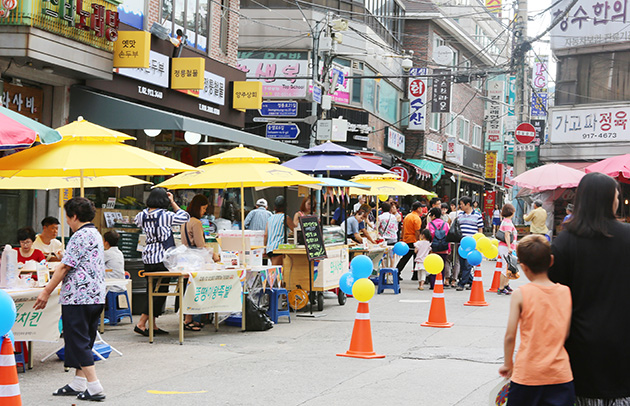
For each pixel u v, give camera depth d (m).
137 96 16.08
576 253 4.46
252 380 7.63
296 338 10.41
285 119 25.95
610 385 4.38
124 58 14.55
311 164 14.74
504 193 51.03
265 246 13.41
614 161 19.78
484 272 22.19
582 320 4.42
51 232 10.83
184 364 8.47
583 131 30.61
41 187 10.73
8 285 8.05
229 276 10.37
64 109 14.58
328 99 22.94
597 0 30.38
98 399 6.75
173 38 17.11
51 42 12.79
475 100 45.12
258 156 10.99
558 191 25.30
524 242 4.55
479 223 16.91
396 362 8.64
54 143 8.30
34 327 7.86
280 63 27.75
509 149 48.81
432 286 17.09
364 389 7.24
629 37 29.70
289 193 26.98
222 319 11.91
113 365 8.41
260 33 27.83
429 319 11.36
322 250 12.61
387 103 33.31
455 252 17.20
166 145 18.92
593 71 30.61
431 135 36.72
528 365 4.34
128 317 12.36
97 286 6.91
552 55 31.34
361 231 16.47
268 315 11.80
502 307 13.66
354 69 29.62
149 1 16.58
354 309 13.52
